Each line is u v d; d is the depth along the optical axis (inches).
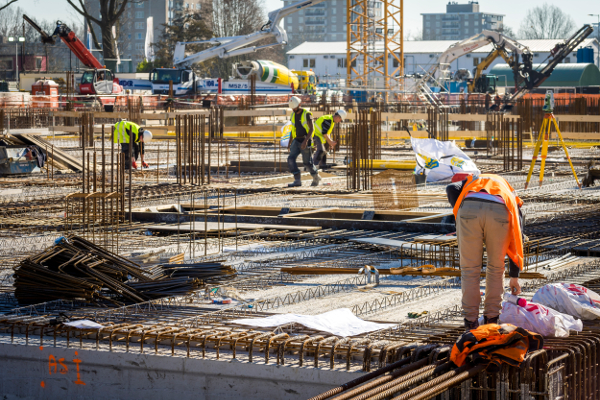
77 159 812.6
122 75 2554.1
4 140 706.8
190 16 3410.4
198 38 3388.3
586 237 363.6
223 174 729.0
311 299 257.1
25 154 698.2
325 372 177.9
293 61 4192.9
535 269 291.7
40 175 712.4
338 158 883.4
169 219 441.1
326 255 339.3
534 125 1056.2
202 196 551.2
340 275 299.6
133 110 1305.4
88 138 987.9
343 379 176.2
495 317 196.4
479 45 2042.3
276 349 191.5
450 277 294.4
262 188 584.1
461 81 2252.7
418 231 394.3
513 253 194.7
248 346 194.5
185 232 406.0
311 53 4151.1
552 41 3732.8
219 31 3964.1
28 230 406.6
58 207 489.4
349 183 605.6
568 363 168.7
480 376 162.4
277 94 1807.3
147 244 367.6
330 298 258.2
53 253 262.7
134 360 193.5
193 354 192.5
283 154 946.1
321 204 502.3
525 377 158.7
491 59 2079.2
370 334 201.2
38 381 202.8
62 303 249.9
